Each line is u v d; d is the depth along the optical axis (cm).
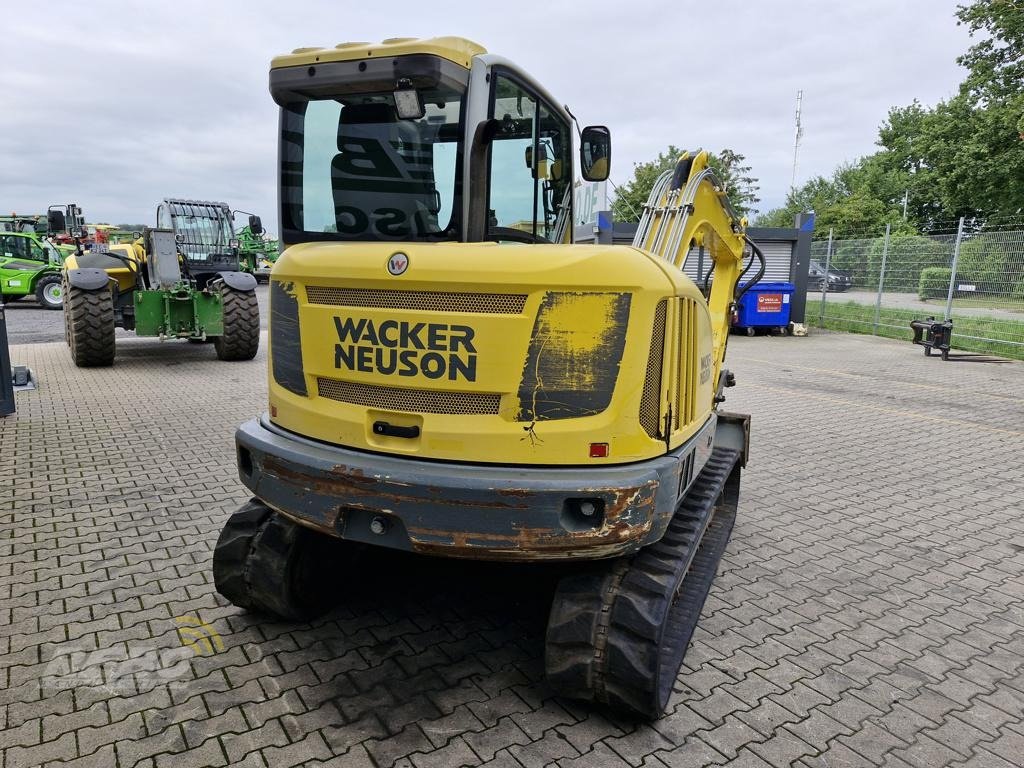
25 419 727
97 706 281
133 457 603
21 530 448
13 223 2028
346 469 267
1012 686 313
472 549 257
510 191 349
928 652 339
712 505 374
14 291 1897
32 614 349
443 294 262
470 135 307
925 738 276
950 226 3912
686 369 304
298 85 323
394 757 256
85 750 256
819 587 405
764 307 1673
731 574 420
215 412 772
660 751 264
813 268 1948
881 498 562
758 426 799
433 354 263
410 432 271
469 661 319
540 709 287
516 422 260
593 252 258
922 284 1593
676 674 293
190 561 410
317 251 293
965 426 809
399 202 325
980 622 370
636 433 262
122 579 387
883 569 431
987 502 556
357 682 301
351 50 309
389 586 389
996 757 267
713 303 538
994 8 2633
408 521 261
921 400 959
